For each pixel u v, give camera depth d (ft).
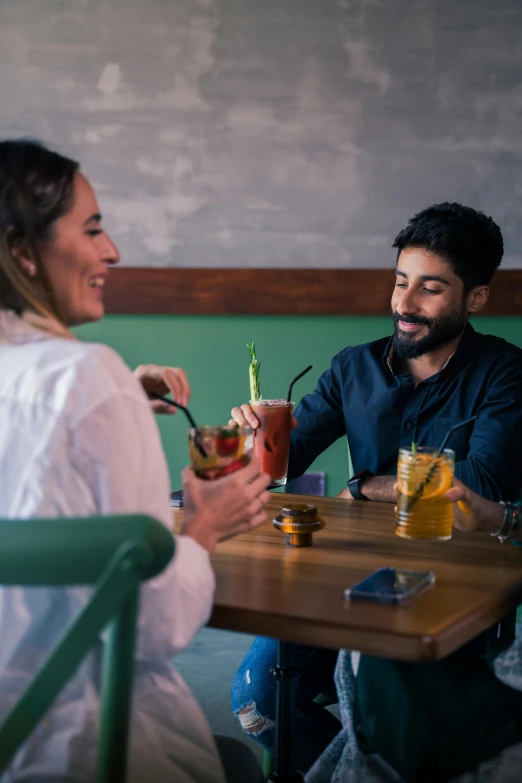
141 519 2.75
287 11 11.95
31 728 2.80
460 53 11.71
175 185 12.41
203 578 3.96
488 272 7.34
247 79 12.12
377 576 4.50
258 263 12.39
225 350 12.55
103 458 3.60
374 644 3.85
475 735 4.60
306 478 12.34
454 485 5.30
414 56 11.80
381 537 5.49
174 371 5.89
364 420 7.67
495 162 11.80
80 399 3.60
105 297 12.58
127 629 2.78
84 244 4.30
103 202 12.56
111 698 2.83
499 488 6.70
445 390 7.40
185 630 3.85
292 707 5.34
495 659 4.58
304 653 6.46
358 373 7.81
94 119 12.45
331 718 6.53
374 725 4.55
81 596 3.58
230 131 12.23
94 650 3.72
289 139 12.14
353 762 4.67
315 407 7.97
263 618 4.07
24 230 4.12
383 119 11.94
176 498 6.31
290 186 12.21
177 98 12.27
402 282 7.29
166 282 12.45
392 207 12.07
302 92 12.05
